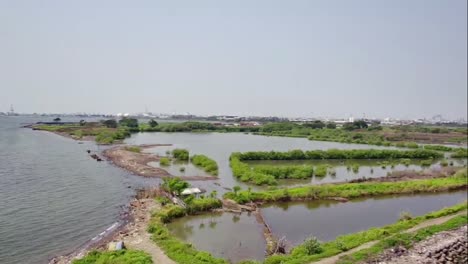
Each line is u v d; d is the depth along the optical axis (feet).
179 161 290.76
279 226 141.69
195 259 95.91
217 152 359.05
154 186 191.31
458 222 135.54
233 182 217.77
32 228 122.42
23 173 209.97
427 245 113.29
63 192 172.04
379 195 198.39
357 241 113.60
